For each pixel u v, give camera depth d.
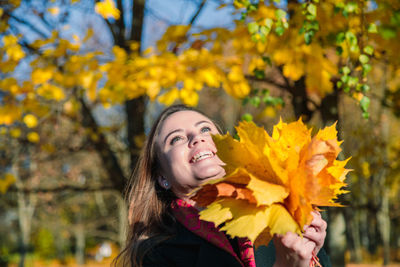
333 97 3.46
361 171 5.96
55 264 24.77
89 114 5.11
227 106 9.39
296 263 1.23
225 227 1.07
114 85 3.02
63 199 11.80
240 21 2.82
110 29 4.30
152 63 3.01
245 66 3.43
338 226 3.80
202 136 1.75
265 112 3.38
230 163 1.17
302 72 2.85
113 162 5.21
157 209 1.86
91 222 19.77
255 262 1.58
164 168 1.81
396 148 6.29
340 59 3.22
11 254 25.78
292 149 1.09
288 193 1.09
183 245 1.59
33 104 3.39
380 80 5.31
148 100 4.81
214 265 1.53
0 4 3.72
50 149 5.43
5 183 3.89
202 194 1.16
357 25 2.67
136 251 1.68
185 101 2.94
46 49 3.45
